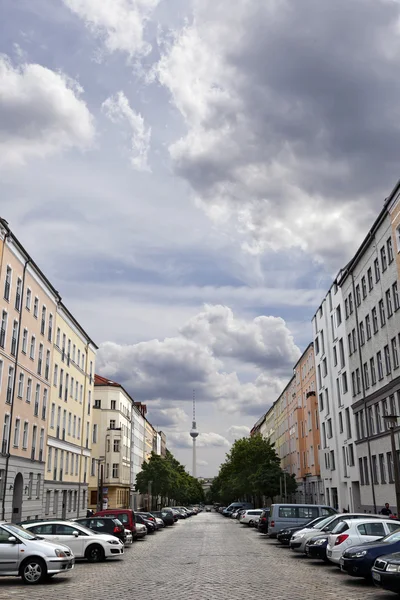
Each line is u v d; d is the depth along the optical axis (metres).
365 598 13.16
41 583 16.56
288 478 69.56
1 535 16.84
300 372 72.44
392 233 34.25
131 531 33.00
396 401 34.56
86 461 62.88
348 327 46.41
